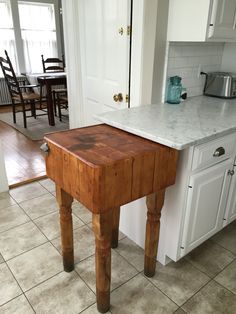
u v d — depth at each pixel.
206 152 1.34
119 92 2.15
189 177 1.35
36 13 5.54
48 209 2.22
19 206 2.25
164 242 1.57
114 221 1.70
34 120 4.73
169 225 1.50
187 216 1.44
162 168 1.22
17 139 3.83
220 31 1.67
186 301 1.43
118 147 1.18
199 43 2.03
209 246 1.83
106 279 1.27
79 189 1.11
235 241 1.89
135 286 1.51
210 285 1.53
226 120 1.53
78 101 2.69
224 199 1.65
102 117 1.57
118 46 2.03
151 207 1.36
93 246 1.81
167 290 1.49
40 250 1.77
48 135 1.32
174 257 1.53
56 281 1.54
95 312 1.36
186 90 2.11
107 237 1.16
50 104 4.31
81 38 2.41
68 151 1.12
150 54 1.81
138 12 1.78
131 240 1.87
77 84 2.62
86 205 1.10
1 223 2.03
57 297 1.44
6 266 1.64
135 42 1.87
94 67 2.37
